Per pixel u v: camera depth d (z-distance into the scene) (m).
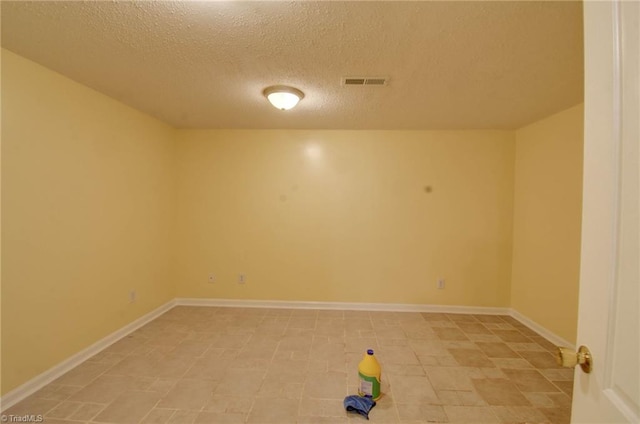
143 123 3.00
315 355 2.44
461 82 2.12
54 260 2.07
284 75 2.05
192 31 1.54
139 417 1.70
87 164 2.33
